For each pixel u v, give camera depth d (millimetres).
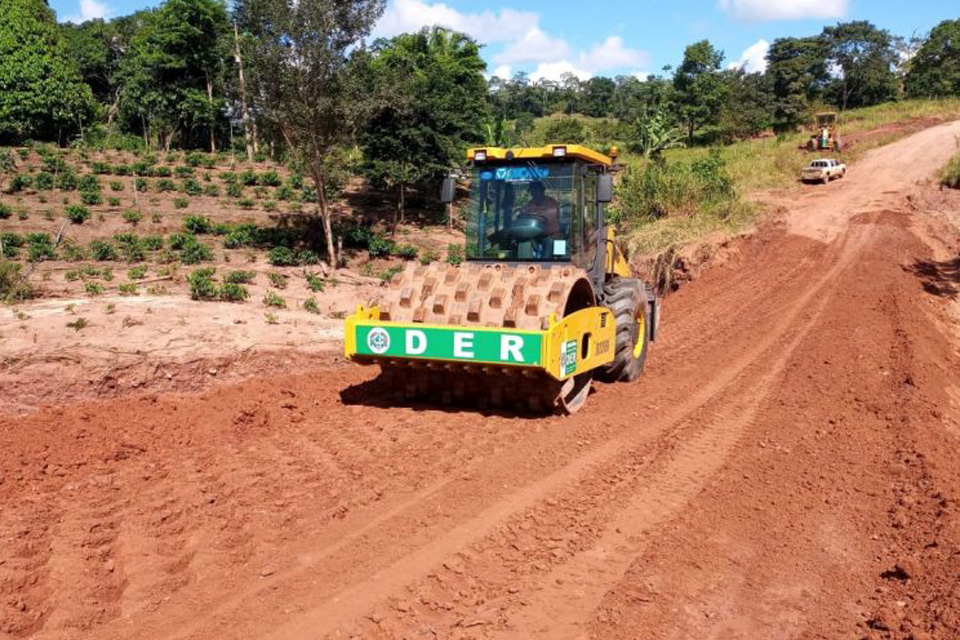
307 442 8250
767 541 5996
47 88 36031
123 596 4996
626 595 5066
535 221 9570
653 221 24672
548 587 5145
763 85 76562
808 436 8719
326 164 22250
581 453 7879
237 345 11547
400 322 8680
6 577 5062
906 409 9734
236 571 5336
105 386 10008
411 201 32812
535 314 8344
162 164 34312
